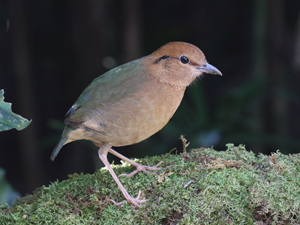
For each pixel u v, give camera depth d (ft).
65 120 23.03
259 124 40.63
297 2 46.83
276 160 20.67
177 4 49.11
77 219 18.97
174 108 23.12
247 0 47.70
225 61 47.91
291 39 45.55
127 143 23.04
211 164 20.74
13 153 49.62
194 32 48.60
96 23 43.98
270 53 43.93
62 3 45.70
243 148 22.79
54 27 46.24
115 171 22.84
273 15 43.39
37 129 46.62
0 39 44.86
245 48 48.16
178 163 21.86
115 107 21.72
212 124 37.27
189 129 37.35
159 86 22.36
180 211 18.80
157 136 40.75
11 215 18.86
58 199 19.86
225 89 46.50
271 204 18.21
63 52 46.44
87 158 47.01
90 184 21.17
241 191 18.89
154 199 19.75
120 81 22.21
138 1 41.93
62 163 48.34
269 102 43.78
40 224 18.72
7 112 17.10
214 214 18.60
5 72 45.88
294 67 42.98
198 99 38.37
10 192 29.81
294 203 18.12
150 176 21.06
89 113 22.00
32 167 45.42
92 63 44.80
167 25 48.78
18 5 42.86
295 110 46.78
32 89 45.27
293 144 36.96
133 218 19.11
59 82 47.47
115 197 20.30
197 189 19.34
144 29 48.14
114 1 45.50
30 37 45.75
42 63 46.37
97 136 22.57
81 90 45.80
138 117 21.85
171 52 22.79
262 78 38.73
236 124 38.60
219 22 48.80
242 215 18.37
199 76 25.63
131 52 41.75
